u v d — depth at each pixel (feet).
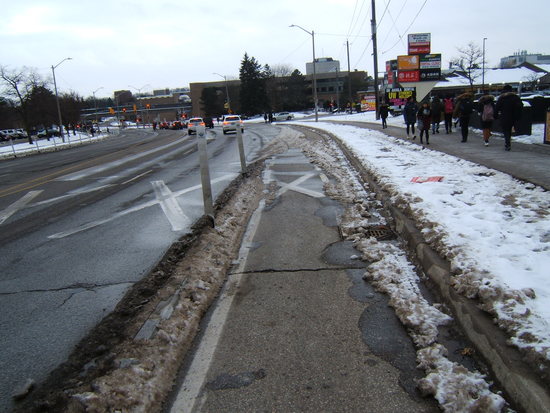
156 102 554.46
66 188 41.68
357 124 108.58
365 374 10.61
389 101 137.80
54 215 30.01
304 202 29.48
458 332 12.01
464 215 19.69
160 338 12.27
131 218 27.55
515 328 10.37
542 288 12.03
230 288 16.17
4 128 312.09
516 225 17.92
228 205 28.96
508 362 9.50
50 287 17.20
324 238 21.36
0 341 13.26
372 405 9.52
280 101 359.66
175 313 13.73
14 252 22.12
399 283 15.35
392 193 26.35
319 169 43.80
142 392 10.09
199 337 12.85
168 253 19.93
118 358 11.43
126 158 70.23
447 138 53.67
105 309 14.96
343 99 373.40
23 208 33.06
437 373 10.10
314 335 12.54
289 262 18.43
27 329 13.91
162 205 30.71
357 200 27.89
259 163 51.34
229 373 11.01
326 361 11.24
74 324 14.05
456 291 12.96
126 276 17.79
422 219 19.54
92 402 9.64
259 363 11.34
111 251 21.17
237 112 367.25
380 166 36.06
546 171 28.12
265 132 119.14
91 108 554.87
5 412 10.00
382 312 13.65
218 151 73.26
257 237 22.26
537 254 14.49
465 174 29.89
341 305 14.28
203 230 22.31
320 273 17.04
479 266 13.66
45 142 179.63
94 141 179.01
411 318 12.67
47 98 215.72
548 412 7.93
